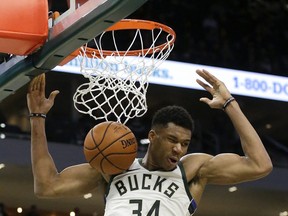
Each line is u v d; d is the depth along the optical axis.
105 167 3.29
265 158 3.22
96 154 3.28
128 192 3.28
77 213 14.15
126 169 3.33
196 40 14.68
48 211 14.01
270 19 15.93
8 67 3.72
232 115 3.28
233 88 13.30
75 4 3.39
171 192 3.26
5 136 11.79
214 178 3.34
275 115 15.23
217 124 14.59
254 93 13.44
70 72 11.90
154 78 12.52
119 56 3.99
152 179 3.29
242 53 14.66
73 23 3.33
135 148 3.33
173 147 3.23
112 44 4.92
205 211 14.52
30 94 3.61
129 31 9.58
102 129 3.32
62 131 12.45
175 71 12.84
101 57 3.94
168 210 3.21
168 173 3.31
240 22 15.53
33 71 3.59
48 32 3.49
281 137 16.31
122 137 3.29
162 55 4.04
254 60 14.57
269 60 14.66
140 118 13.56
